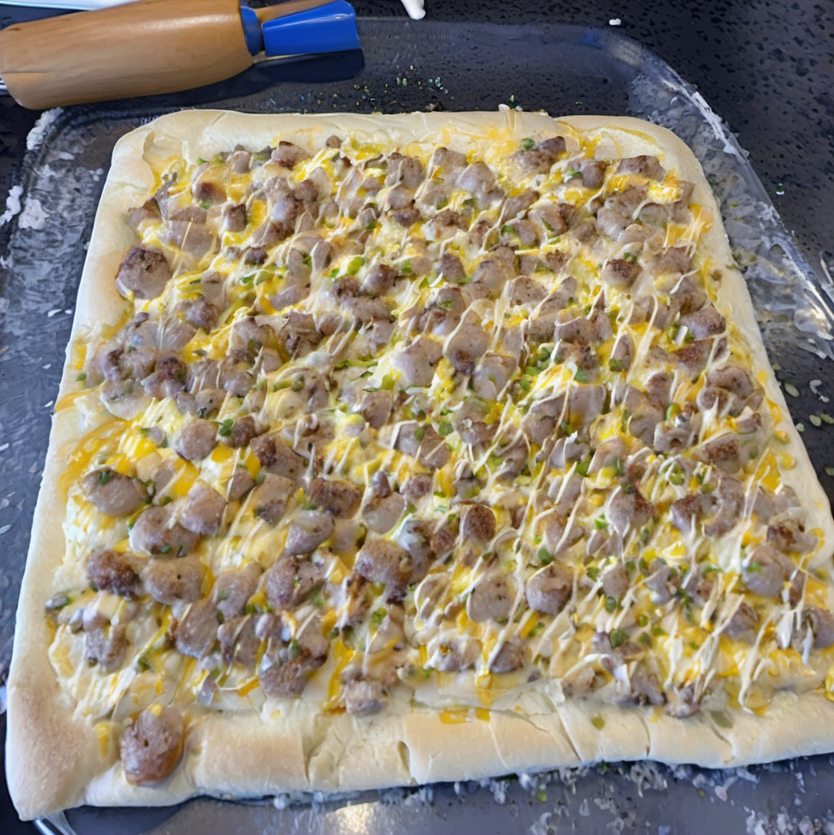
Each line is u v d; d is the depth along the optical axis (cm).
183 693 32
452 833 32
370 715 32
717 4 57
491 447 36
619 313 40
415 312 39
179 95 51
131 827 32
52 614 33
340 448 36
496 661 32
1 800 32
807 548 35
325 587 33
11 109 50
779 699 34
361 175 43
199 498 34
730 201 48
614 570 34
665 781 34
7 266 45
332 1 51
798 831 33
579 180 44
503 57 53
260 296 40
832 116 53
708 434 37
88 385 38
